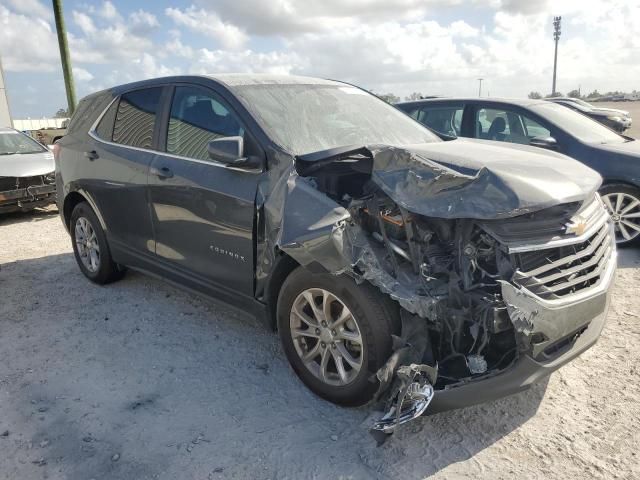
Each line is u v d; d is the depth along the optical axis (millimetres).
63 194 5367
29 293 5117
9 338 4152
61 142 5414
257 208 3316
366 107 4336
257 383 3443
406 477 2605
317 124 3797
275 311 3434
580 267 2834
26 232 7832
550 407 3137
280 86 4066
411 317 2773
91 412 3168
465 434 2916
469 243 2736
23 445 2885
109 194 4637
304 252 2910
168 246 4137
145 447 2854
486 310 2582
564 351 2863
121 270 5227
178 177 3877
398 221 2902
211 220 3645
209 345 3969
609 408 3111
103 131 4883
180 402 3256
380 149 3000
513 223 2707
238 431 2971
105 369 3654
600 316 3107
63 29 16578
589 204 3148
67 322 4418
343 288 2871
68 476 2652
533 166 3025
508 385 2666
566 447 2793
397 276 2750
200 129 3916
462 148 3412
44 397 3332
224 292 3740
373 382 2857
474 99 7480
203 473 2654
